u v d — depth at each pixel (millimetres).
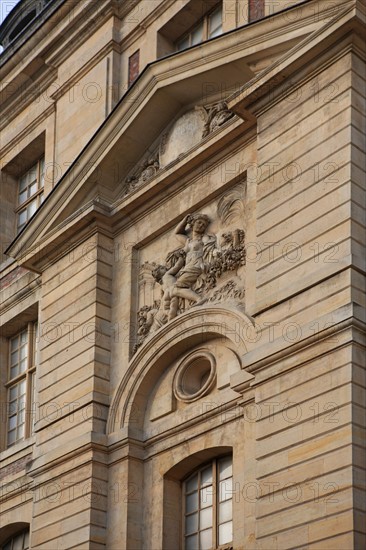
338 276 23594
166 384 28609
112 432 29016
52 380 31172
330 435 22500
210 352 27609
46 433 30656
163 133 31422
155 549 27281
